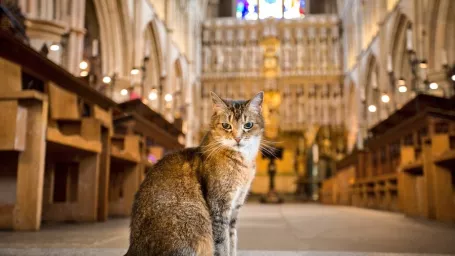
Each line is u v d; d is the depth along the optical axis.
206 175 2.66
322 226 7.04
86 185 6.96
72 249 3.77
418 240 5.00
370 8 25.44
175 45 25.98
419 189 9.66
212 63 31.59
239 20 31.69
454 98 12.14
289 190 30.48
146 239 2.36
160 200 2.47
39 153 5.25
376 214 10.54
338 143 30.58
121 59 18.94
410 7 18.66
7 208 5.30
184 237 2.38
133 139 8.81
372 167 14.56
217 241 2.58
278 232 5.98
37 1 11.79
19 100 5.19
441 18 16.58
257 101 2.98
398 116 13.95
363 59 26.34
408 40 16.84
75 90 7.68
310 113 30.12
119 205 8.75
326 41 31.34
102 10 18.11
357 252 3.82
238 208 2.82
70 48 13.90
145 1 20.64
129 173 8.87
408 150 9.97
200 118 30.91
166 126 17.02
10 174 5.83
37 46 11.36
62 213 6.93
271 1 34.25
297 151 30.66
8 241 4.32
